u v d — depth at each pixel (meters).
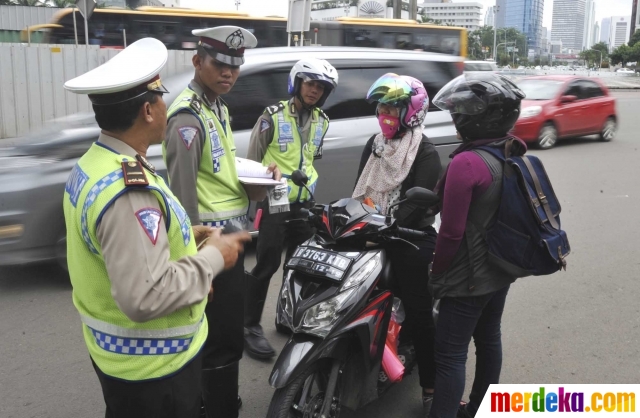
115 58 1.74
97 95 1.65
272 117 3.62
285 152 3.63
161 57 1.73
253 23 14.99
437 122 5.96
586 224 6.93
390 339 2.94
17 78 11.30
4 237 4.43
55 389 3.35
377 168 3.18
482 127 2.46
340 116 5.53
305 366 2.47
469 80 2.48
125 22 14.31
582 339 4.05
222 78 2.71
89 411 3.15
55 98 11.60
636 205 7.85
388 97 2.95
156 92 1.73
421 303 2.97
